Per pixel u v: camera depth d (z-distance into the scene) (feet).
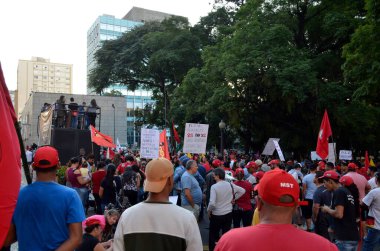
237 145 144.97
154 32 164.96
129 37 179.22
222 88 90.53
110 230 20.11
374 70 55.11
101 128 160.15
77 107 75.56
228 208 26.05
